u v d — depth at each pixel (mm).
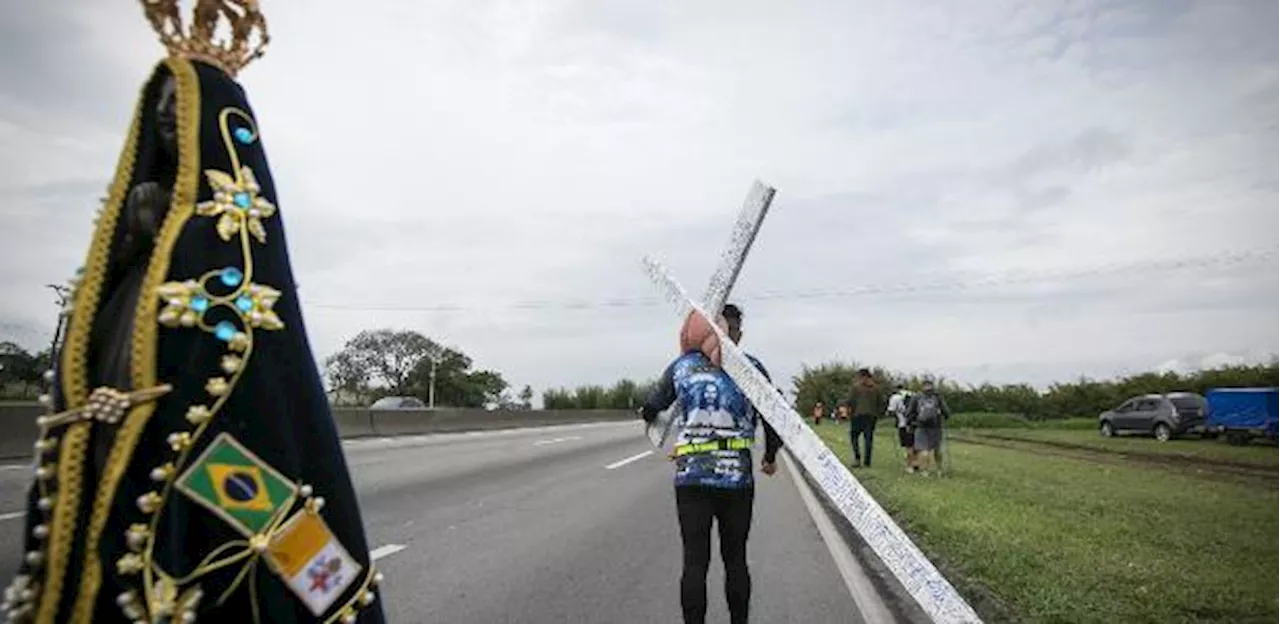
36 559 1604
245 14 1931
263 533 1657
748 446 4199
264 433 1677
